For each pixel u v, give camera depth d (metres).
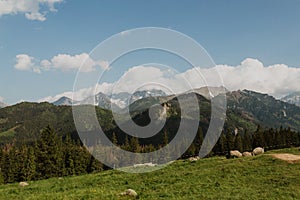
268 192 25.20
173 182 30.50
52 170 74.19
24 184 38.28
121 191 26.80
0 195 28.92
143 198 23.92
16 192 30.64
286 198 23.38
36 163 75.00
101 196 24.30
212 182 29.48
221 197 23.67
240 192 25.28
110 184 32.09
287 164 34.00
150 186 29.41
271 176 30.08
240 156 46.34
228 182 29.02
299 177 29.03
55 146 76.62
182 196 24.66
